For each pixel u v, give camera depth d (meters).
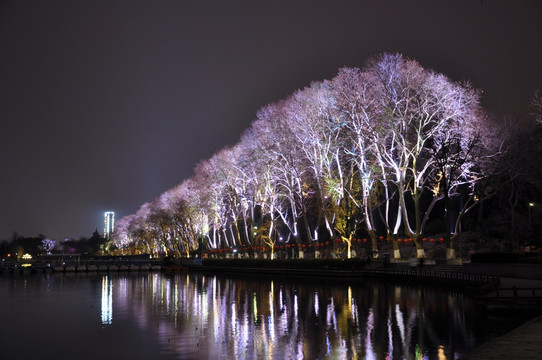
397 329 33.12
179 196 144.62
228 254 117.94
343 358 26.88
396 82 66.38
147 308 49.56
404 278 61.41
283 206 106.62
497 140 69.56
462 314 36.78
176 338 34.03
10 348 32.22
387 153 69.81
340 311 41.84
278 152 83.12
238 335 34.28
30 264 169.00
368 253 83.12
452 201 94.12
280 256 105.31
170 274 114.25
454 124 65.12
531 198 81.94
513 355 20.61
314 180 88.38
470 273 50.97
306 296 53.50
